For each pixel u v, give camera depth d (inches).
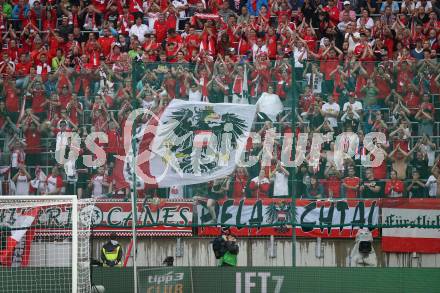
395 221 2130.9
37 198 1857.8
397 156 2132.1
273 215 2150.6
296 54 2810.0
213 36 2829.7
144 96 2185.0
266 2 3041.3
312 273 2172.7
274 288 2171.5
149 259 2266.2
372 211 2135.8
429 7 2957.7
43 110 2210.9
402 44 2832.2
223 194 2166.6
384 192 2133.4
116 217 2183.8
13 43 3036.4
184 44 2819.9
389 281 2151.8
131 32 3024.1
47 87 2208.4
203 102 2172.7
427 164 2126.0
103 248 2208.4
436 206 2123.5
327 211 2144.4
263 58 2583.7
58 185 2199.8
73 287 1850.4
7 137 2217.0
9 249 2085.4
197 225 2164.1
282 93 2150.6
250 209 2156.7
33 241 2098.9
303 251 2258.9
